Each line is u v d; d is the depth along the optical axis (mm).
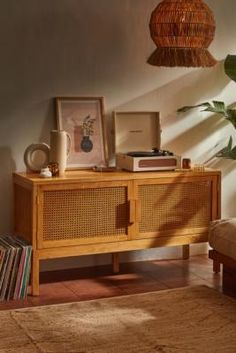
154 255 5441
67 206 4703
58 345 3875
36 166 4918
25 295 4586
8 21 4883
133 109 5293
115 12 5160
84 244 4762
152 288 4762
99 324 4141
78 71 5098
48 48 5004
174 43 4789
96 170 5008
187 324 4148
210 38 4867
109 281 4910
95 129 5148
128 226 4879
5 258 4516
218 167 5613
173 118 5430
